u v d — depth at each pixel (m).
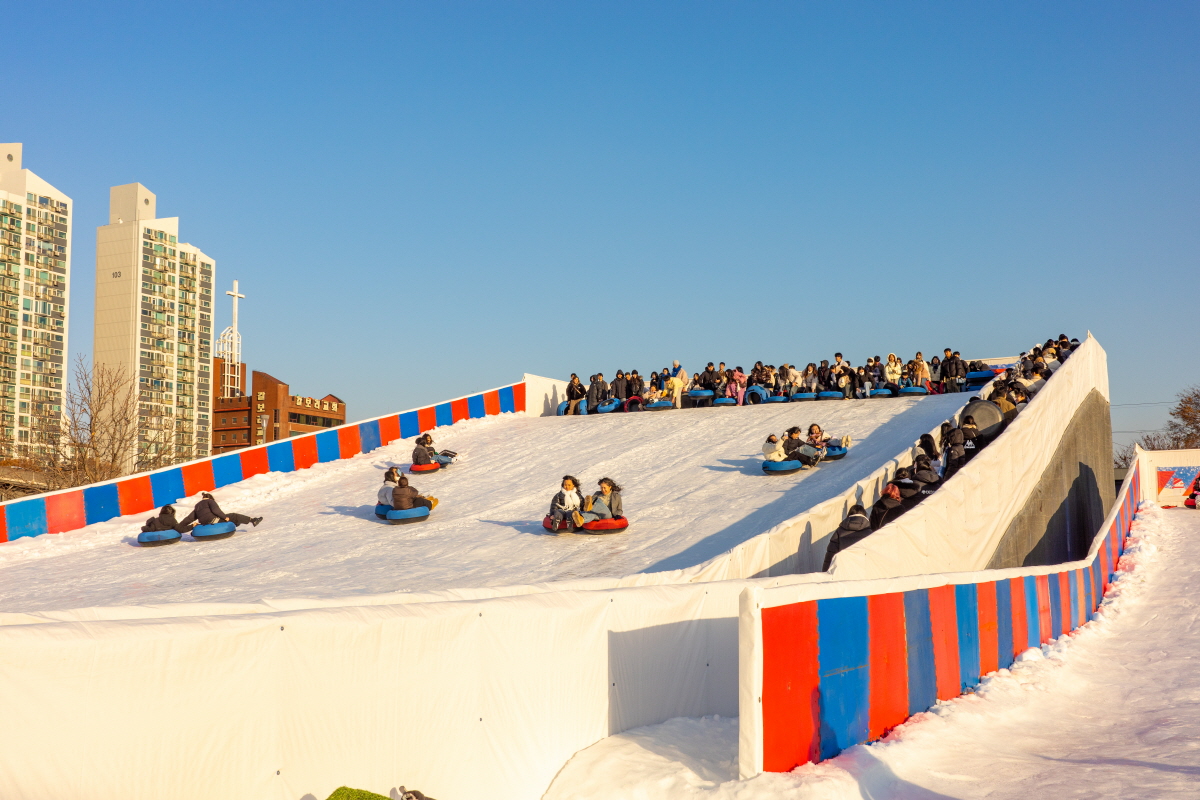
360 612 5.34
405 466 24.89
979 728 8.02
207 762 4.60
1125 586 17.45
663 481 21.02
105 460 43.53
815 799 5.62
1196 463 34.69
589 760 6.53
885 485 16.52
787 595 6.45
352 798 4.98
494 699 6.03
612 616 7.20
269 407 122.00
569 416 30.89
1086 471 26.33
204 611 6.62
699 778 6.21
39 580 15.88
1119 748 7.43
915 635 8.31
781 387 30.19
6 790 3.98
